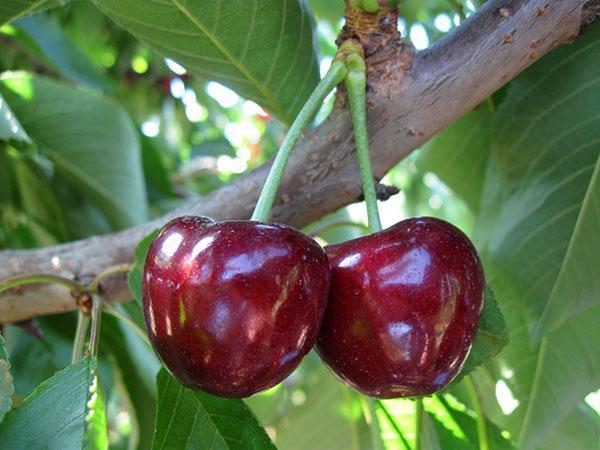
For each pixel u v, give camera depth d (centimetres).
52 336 20
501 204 16
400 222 11
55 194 22
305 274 10
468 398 18
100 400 11
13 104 20
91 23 33
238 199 13
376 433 17
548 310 15
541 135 15
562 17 12
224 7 13
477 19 12
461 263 10
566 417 18
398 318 10
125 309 19
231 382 10
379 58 12
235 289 9
